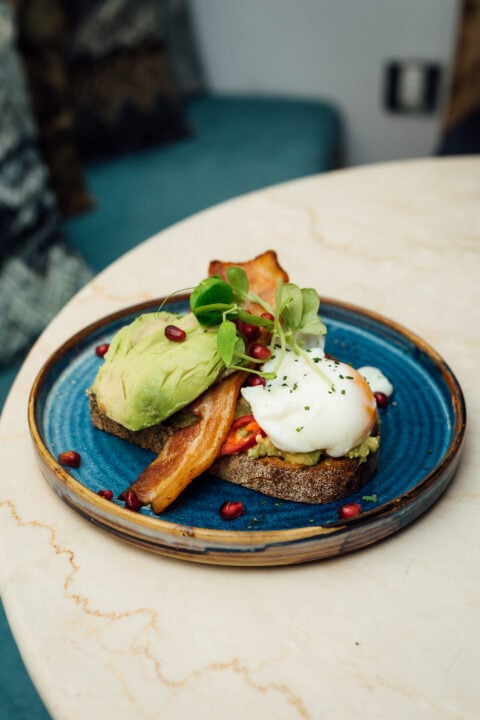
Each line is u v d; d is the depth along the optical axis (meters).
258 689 0.37
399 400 0.51
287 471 0.44
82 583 0.41
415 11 1.47
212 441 0.44
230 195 1.19
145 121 1.29
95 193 1.18
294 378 0.45
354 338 0.56
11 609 0.40
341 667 0.37
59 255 0.90
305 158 1.32
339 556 0.42
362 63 1.55
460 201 0.78
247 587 0.41
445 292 0.65
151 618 0.40
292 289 0.49
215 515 0.44
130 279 0.66
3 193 0.85
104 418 0.49
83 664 0.38
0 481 0.47
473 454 0.49
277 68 1.60
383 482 0.46
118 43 1.22
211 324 0.46
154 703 0.36
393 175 0.84
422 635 0.39
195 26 1.58
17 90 0.91
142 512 0.44
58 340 0.59
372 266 0.68
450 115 1.37
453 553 0.43
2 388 0.80
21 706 0.57
